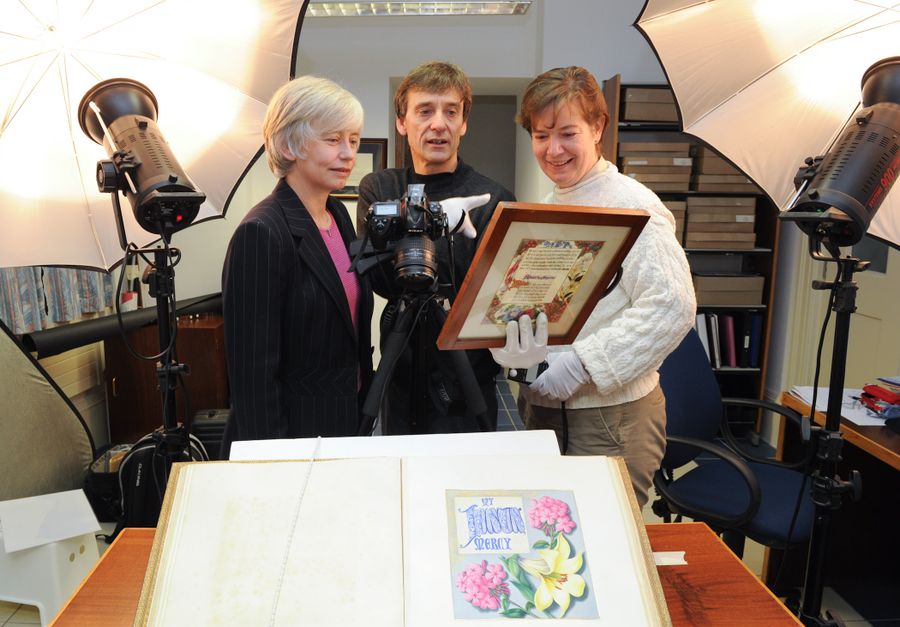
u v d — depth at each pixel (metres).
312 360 1.28
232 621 0.62
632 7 3.71
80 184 1.27
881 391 1.91
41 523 2.05
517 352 1.01
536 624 0.64
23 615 2.09
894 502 2.15
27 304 2.60
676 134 3.60
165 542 0.67
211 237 3.91
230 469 0.72
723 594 0.87
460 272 1.48
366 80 4.18
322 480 0.72
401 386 1.44
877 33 1.13
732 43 1.27
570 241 0.90
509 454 0.77
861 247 3.05
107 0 1.16
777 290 3.68
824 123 1.23
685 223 3.52
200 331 3.40
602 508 0.72
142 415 3.30
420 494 0.72
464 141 6.35
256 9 1.28
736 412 3.80
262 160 4.09
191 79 1.29
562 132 1.38
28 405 2.42
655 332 1.28
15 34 1.12
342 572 0.65
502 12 3.78
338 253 1.36
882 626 2.04
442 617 0.63
